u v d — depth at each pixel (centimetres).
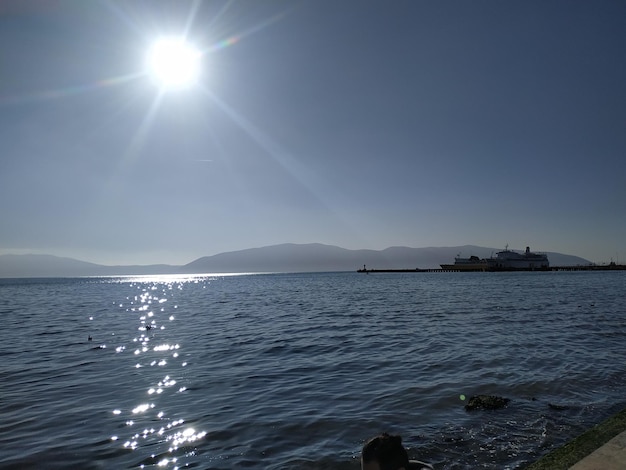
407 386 1100
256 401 1001
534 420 829
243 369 1363
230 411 926
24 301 5591
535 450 689
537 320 2494
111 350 1773
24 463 672
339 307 3762
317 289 7681
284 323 2653
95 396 1069
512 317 2670
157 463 669
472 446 709
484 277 13262
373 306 3772
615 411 878
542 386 1074
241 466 652
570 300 4053
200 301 5259
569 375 1180
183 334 2238
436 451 691
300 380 1204
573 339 1802
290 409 930
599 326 2209
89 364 1483
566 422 816
